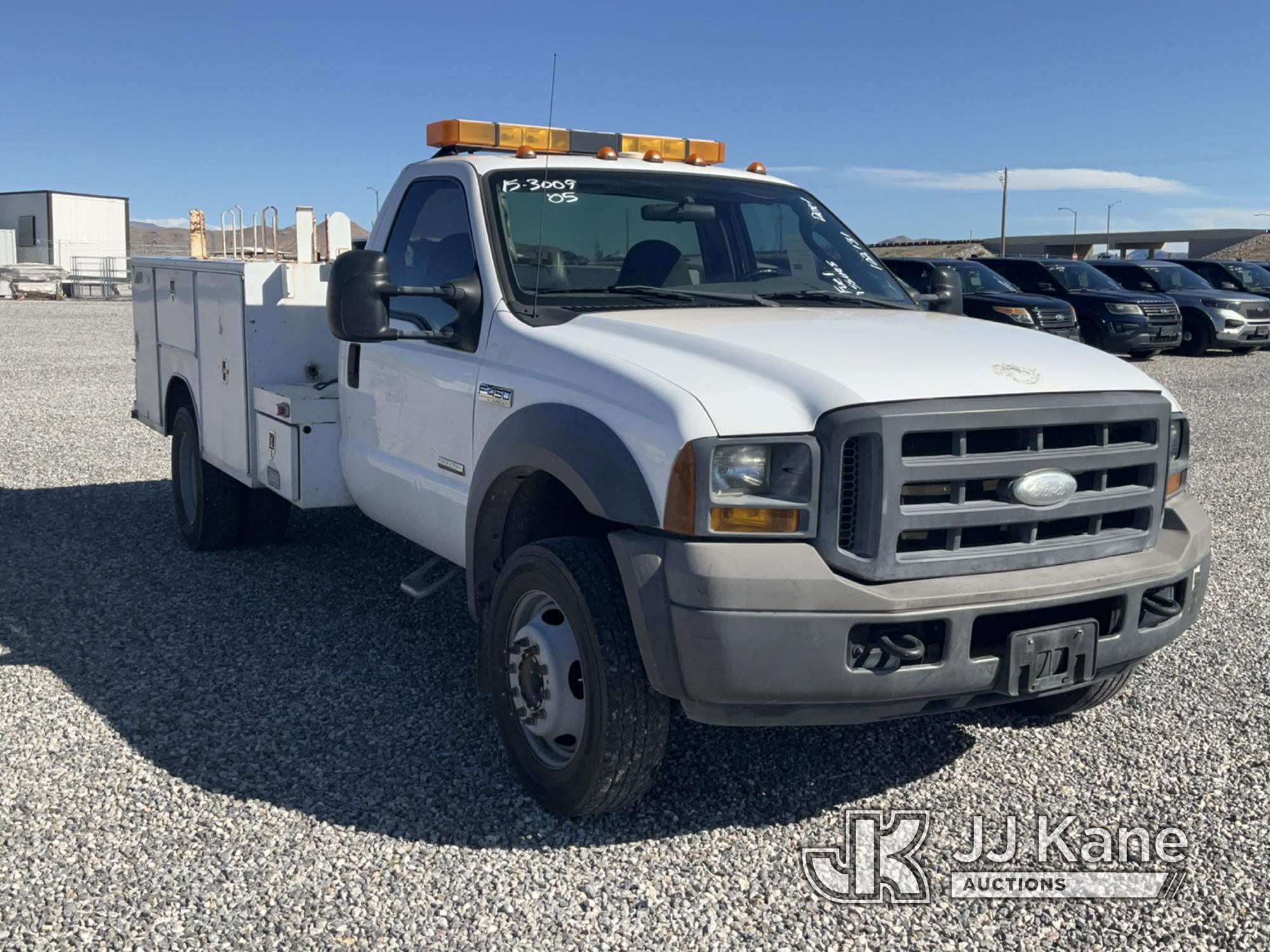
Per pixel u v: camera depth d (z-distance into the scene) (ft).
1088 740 14.32
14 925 10.07
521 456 12.39
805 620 10.34
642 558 10.78
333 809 12.33
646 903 10.64
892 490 10.55
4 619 18.48
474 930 10.15
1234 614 19.26
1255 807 12.59
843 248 16.80
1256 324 70.69
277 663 16.60
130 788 12.71
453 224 15.35
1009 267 68.74
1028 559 11.29
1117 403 11.68
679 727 14.52
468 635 17.87
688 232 15.60
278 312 19.31
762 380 11.09
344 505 18.35
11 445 34.55
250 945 9.86
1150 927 10.36
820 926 10.34
